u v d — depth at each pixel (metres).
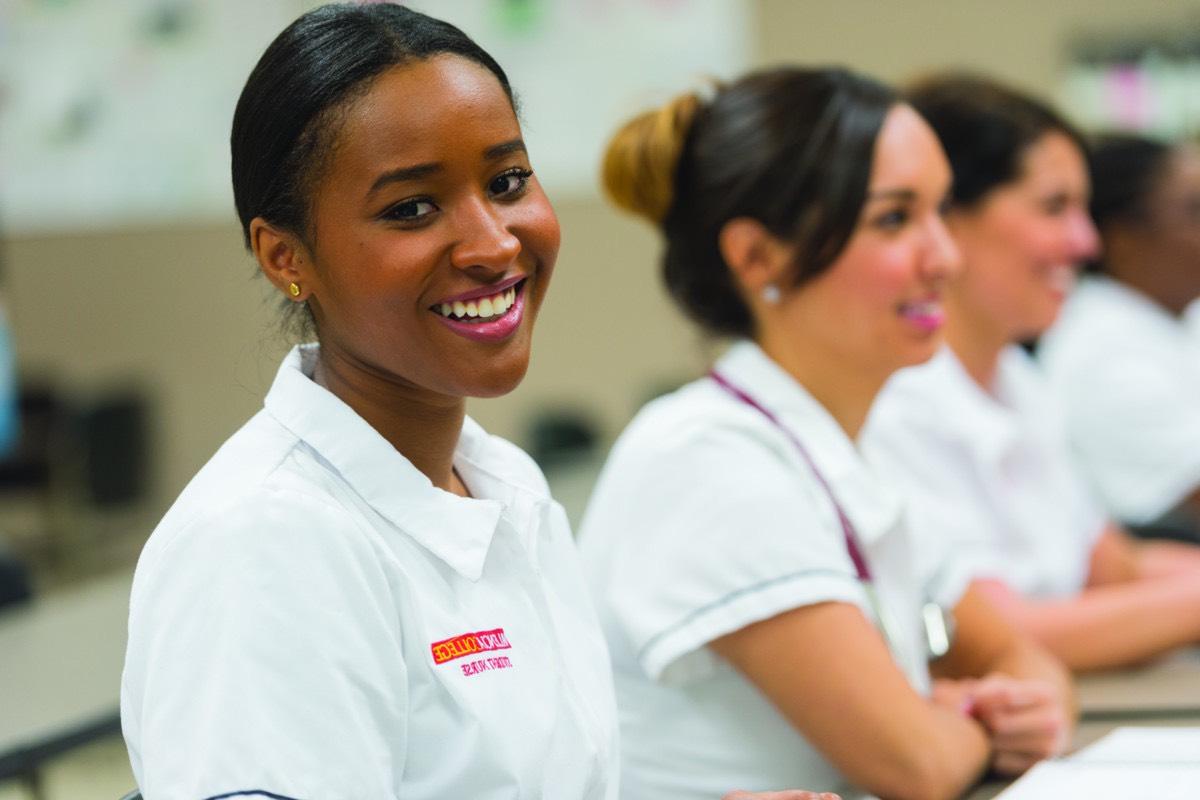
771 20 6.62
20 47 6.98
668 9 6.46
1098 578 2.90
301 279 1.22
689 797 1.80
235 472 1.19
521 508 1.40
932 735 1.73
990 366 2.69
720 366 1.96
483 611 1.26
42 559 7.24
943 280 1.88
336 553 1.15
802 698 1.72
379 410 1.27
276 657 1.10
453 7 6.60
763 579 1.72
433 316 1.19
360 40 1.18
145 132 7.01
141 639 1.14
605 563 1.85
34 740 2.12
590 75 6.58
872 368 1.92
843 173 1.83
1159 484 3.62
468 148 1.17
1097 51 6.31
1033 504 2.68
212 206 7.07
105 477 7.18
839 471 1.86
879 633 1.85
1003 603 2.45
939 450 2.51
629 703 1.84
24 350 7.28
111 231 7.20
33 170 7.13
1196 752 1.76
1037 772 1.73
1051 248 2.59
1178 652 2.57
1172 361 3.66
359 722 1.12
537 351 7.06
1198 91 6.20
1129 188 3.67
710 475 1.78
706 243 1.95
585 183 6.73
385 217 1.17
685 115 1.96
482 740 1.20
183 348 7.30
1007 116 2.60
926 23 6.47
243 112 1.21
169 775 1.08
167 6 6.84
